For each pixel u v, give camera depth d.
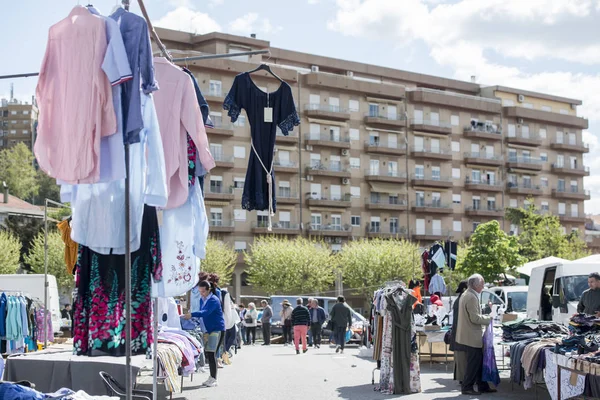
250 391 13.41
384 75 80.31
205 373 16.83
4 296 18.70
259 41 70.69
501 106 80.25
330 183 68.88
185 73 7.58
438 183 74.25
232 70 64.00
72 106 5.93
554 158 84.25
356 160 70.88
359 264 63.09
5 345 18.81
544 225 64.38
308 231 67.31
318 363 19.83
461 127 77.25
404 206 72.56
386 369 13.12
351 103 70.88
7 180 92.50
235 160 64.56
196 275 8.16
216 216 63.75
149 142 6.77
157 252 6.97
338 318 24.78
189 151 8.17
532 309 19.62
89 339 6.76
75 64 5.96
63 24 6.02
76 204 6.69
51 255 55.16
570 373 9.79
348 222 69.75
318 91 69.00
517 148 81.12
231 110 10.89
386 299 13.10
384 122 71.62
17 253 53.00
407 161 73.56
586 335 10.45
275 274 60.66
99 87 5.92
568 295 17.47
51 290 29.17
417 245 65.88
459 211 76.44
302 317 24.73
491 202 78.69
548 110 86.31
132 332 6.87
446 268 56.62
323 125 68.75
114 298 6.80
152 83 6.14
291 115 10.95
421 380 14.93
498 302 25.50
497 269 43.50
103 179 6.02
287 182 66.94
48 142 6.04
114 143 6.02
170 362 10.84
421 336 17.86
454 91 84.56
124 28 6.14
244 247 65.00
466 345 12.70
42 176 98.38
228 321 18.66
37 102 6.08
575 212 85.62
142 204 6.66
